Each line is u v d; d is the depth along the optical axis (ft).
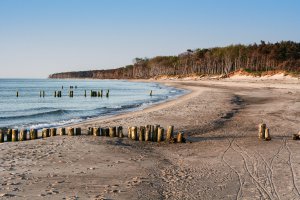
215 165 41.83
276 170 38.75
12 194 30.27
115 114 109.29
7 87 378.12
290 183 33.94
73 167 40.40
